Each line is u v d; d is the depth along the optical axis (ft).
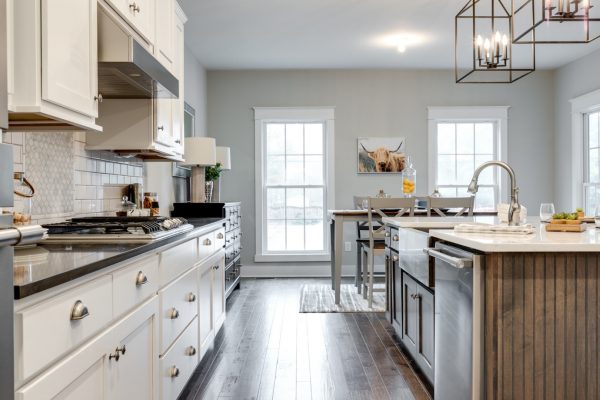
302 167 21.36
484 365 5.98
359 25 15.66
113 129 9.20
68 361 3.81
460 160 21.43
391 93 21.12
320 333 12.23
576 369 5.79
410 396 8.32
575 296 5.80
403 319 10.24
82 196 8.81
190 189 17.76
